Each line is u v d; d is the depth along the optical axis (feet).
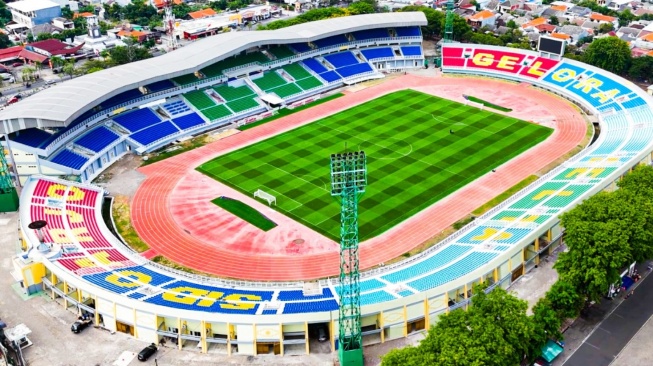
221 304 285.64
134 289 296.71
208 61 541.75
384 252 353.51
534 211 360.07
